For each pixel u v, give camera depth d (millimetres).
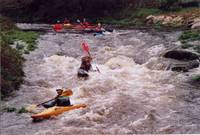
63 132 14797
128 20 52438
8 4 64125
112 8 56688
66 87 20672
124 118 16062
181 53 25297
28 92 19828
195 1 50875
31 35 36125
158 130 14875
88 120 15852
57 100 17547
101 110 16750
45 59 26406
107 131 14789
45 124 15836
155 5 53812
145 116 16156
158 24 47125
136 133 14625
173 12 50062
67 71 23750
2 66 20656
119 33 39594
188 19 44719
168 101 18031
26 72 23328
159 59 25391
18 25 51250
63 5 58375
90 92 19281
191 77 21953
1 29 36844
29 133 15000
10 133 15109
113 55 28250
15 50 25891
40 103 18375
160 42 32812
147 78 21953
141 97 18453
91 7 56938
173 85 20594
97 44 32875
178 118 16031
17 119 16531
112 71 23438
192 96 18844
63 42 33719
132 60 26172
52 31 42312
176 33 37969
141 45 31906
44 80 21828
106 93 19250
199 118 16078
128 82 21047
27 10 61969
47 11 59312
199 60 25078
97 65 25000
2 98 18891
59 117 16406
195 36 33938
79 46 31812
